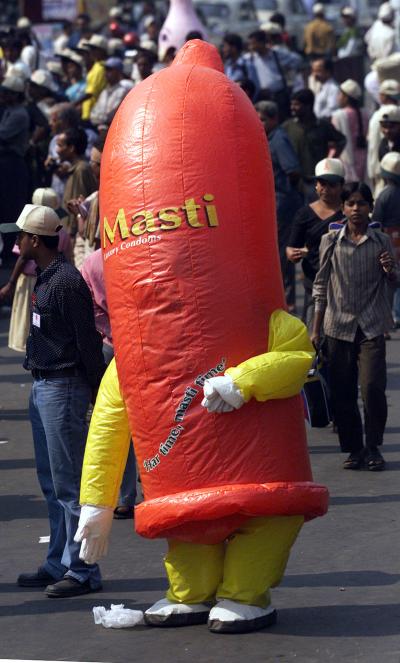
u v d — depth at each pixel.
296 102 23.70
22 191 25.58
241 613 9.42
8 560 11.64
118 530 12.45
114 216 9.41
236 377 9.00
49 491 10.81
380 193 20.75
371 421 14.22
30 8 47.31
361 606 10.01
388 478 13.97
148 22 45.88
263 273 9.34
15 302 17.38
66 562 10.62
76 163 19.47
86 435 10.55
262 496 9.06
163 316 9.22
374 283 13.97
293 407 9.42
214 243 9.19
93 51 31.41
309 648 9.12
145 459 9.42
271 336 9.30
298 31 53.97
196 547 9.57
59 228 10.60
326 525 12.32
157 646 9.28
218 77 9.57
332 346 14.09
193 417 9.19
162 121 9.31
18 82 25.36
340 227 14.20
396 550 11.48
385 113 21.27
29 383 19.66
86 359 10.34
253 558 9.41
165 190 9.22
